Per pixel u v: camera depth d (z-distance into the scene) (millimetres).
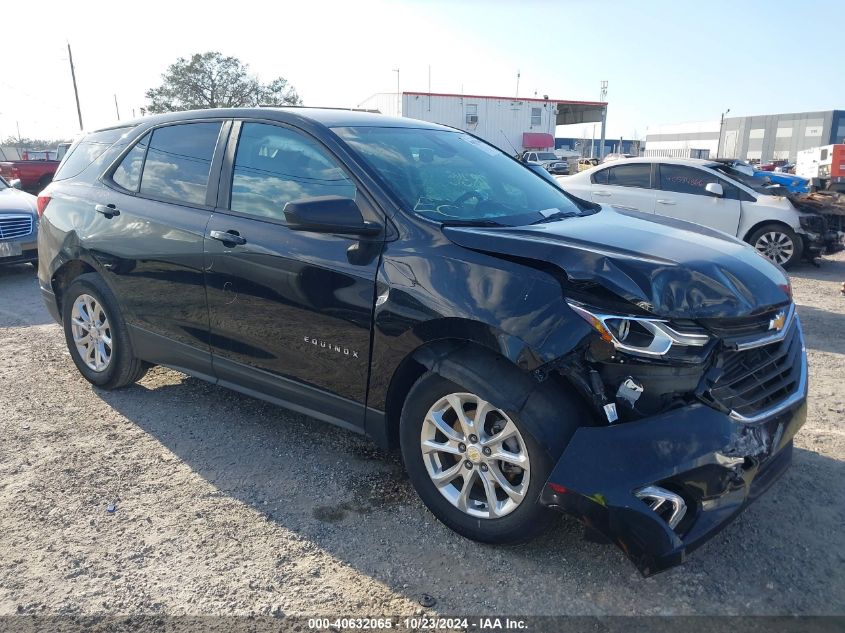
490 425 2781
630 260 2590
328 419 3361
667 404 2480
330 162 3332
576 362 2479
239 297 3531
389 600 2570
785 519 3092
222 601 2564
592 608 2523
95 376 4590
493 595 2592
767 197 9719
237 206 3637
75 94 47250
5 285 8641
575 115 54375
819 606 2531
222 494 3324
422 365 3010
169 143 4152
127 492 3348
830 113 90750
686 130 115250
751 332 2662
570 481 2404
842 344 5977
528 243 2717
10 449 3801
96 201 4383
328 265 3137
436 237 2904
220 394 4613
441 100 40031
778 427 2723
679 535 2385
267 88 51594
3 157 43281
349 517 3119
